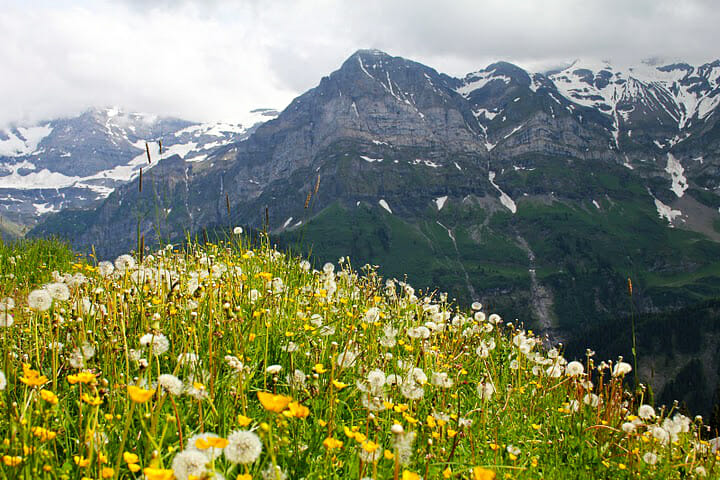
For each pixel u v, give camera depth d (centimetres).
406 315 936
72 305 604
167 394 406
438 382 593
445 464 484
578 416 716
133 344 575
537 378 865
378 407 474
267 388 554
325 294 857
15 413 387
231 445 324
